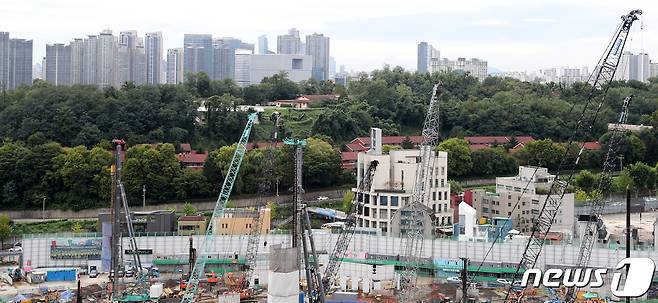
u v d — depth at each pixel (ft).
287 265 536.42
